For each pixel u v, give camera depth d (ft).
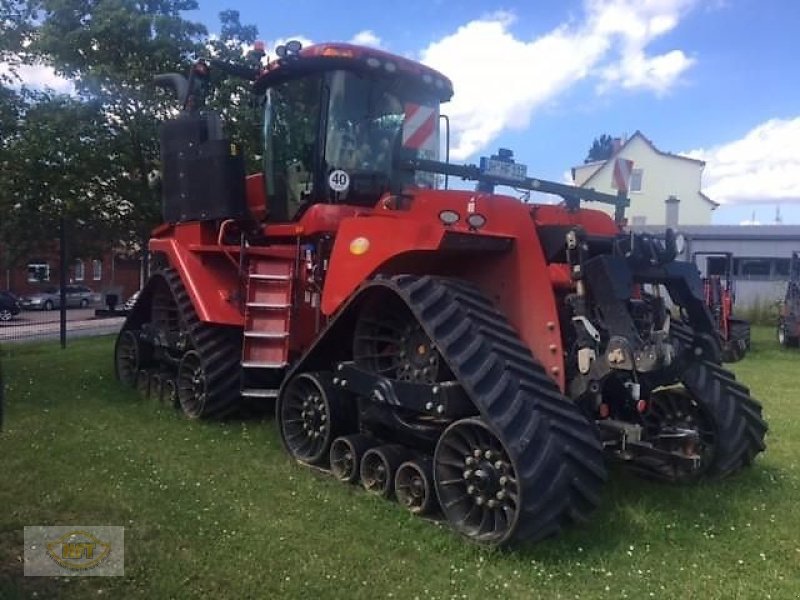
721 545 13.42
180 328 23.76
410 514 14.44
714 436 16.20
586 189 18.60
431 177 21.88
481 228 14.55
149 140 43.39
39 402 24.07
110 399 24.85
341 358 17.69
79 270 131.44
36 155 41.52
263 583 11.72
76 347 40.29
